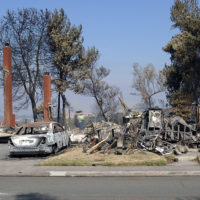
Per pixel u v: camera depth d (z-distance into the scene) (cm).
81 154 1428
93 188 878
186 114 3644
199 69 3766
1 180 1027
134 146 1447
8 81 3609
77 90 4372
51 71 4500
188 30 4066
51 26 4378
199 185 896
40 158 1518
